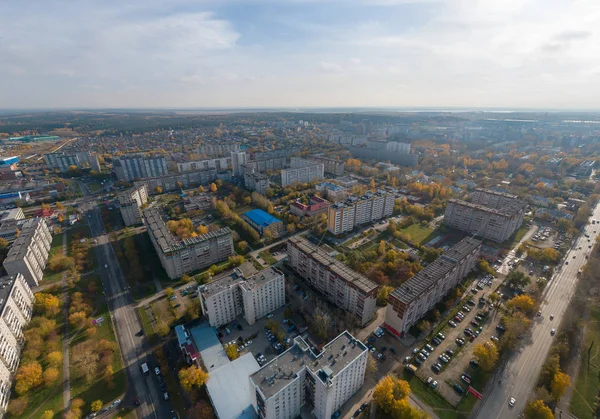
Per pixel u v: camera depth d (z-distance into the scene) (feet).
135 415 487.61
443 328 651.25
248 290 642.22
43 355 593.42
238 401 487.20
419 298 615.16
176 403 504.02
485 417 476.95
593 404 490.49
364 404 494.59
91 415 483.51
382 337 629.10
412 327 650.02
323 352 478.18
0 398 485.15
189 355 568.82
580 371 545.03
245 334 646.33
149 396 517.14
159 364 571.69
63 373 557.74
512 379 538.06
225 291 645.92
